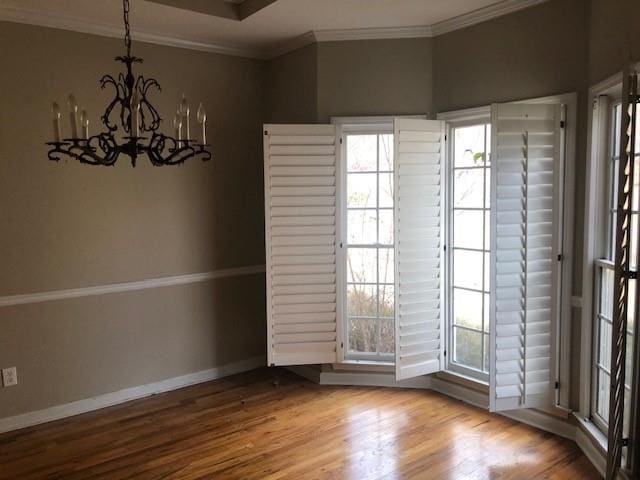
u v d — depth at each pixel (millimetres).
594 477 2891
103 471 3031
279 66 4492
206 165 4367
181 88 4191
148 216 4090
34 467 3086
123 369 4035
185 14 3625
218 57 4371
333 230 4121
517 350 3404
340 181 4102
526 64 3395
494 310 3365
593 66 3012
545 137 3287
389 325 4242
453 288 4043
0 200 3467
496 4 3463
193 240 4336
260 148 4676
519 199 3328
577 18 3127
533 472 2945
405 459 3098
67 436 3471
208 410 3850
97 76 3799
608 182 3084
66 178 3707
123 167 3947
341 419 3648
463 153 3895
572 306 3312
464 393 3924
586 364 3195
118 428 3578
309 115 4227
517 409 3529
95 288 3871
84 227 3803
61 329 3746
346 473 2953
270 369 4738
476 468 2990
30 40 3520
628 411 2748
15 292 3553
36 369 3656
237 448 3268
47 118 3609
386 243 4199
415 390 4152
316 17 3725
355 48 4055
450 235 4016
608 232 3092
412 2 3428
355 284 4297
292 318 4172
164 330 4227
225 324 4566
